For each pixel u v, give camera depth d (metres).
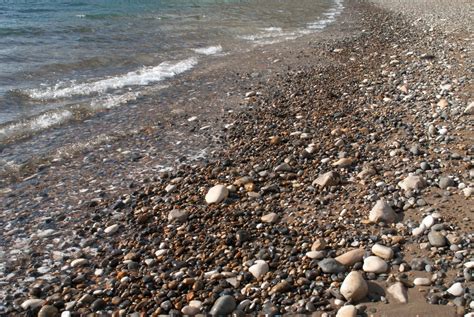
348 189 1.60
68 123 2.32
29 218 1.57
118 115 2.44
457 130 1.89
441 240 1.27
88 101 2.62
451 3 6.54
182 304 1.16
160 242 1.42
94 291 1.23
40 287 1.27
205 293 1.19
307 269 1.24
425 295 1.12
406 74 2.78
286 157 1.88
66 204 1.65
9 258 1.38
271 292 1.17
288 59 3.62
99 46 3.90
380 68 3.07
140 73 3.22
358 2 7.71
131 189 1.74
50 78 2.99
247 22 5.41
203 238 1.41
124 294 1.21
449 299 1.10
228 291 1.19
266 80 3.05
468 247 1.24
